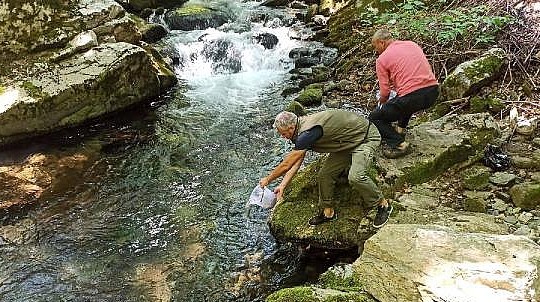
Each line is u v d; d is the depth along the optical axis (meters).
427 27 7.91
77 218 5.98
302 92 8.44
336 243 5.08
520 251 4.05
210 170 6.77
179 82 9.19
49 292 5.02
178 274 5.20
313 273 5.10
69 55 8.13
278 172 4.73
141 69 8.28
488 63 7.09
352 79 8.52
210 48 9.69
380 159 5.55
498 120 6.49
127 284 5.09
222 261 5.32
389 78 5.35
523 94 6.88
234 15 11.03
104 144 7.36
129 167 6.86
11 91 7.35
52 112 7.44
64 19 8.41
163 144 7.35
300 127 4.68
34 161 6.93
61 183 6.55
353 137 4.76
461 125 6.00
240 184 6.47
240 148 7.20
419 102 5.26
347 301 4.02
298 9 11.35
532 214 4.99
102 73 7.82
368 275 4.20
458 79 6.97
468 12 7.95
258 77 9.34
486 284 3.79
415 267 4.04
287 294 4.16
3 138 7.19
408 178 5.37
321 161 5.73
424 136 5.85
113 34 8.85
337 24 10.08
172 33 10.41
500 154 5.72
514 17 7.71
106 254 5.47
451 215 4.92
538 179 5.39
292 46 9.91
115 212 6.08
